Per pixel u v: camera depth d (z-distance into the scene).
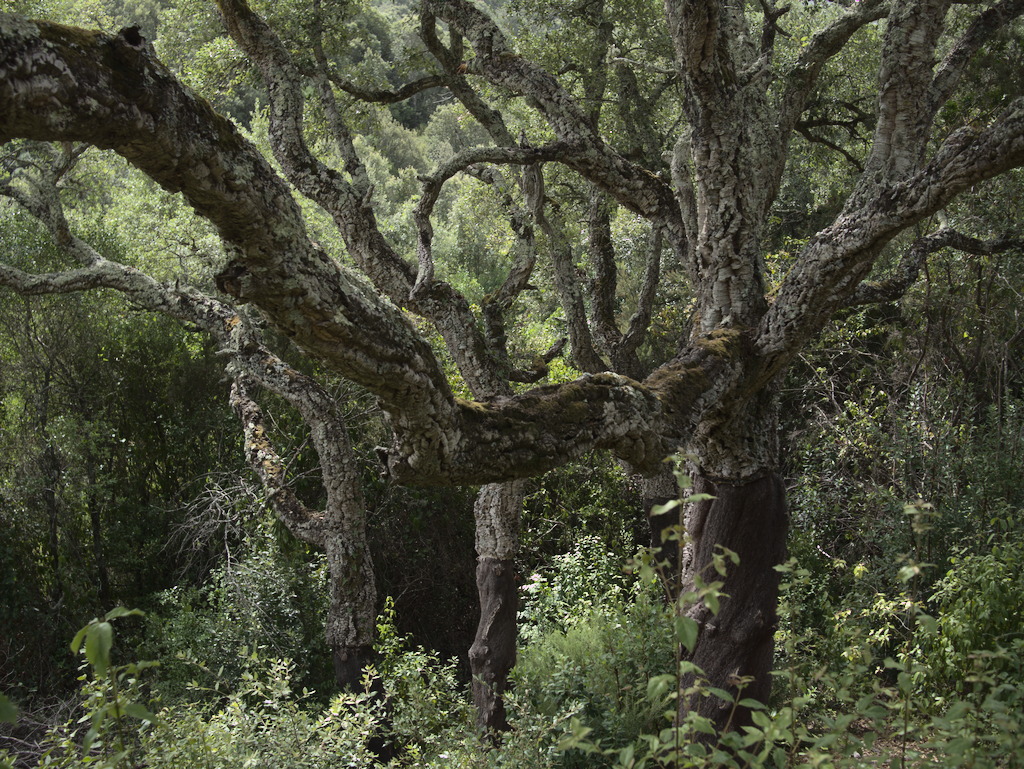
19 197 9.97
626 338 10.72
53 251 13.65
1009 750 2.33
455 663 9.27
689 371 4.63
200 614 10.98
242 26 7.03
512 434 3.58
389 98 9.09
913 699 3.89
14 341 13.52
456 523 14.35
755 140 5.71
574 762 6.57
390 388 3.03
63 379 13.79
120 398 13.97
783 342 4.86
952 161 4.05
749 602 5.41
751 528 5.45
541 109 6.22
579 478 14.41
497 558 8.45
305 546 12.16
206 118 2.46
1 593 11.91
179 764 4.84
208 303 9.29
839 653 7.18
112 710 2.28
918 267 6.48
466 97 9.09
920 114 4.72
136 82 2.24
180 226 13.24
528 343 15.13
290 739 5.57
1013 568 6.18
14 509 12.60
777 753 2.36
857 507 10.94
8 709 1.70
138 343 14.11
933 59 4.64
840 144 12.70
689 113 5.34
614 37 10.85
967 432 10.90
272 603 11.23
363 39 9.54
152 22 17.86
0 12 2.02
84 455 12.85
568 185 11.37
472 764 5.86
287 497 8.76
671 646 7.52
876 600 7.46
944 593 6.35
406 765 6.47
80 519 13.18
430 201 5.02
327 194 7.34
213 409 14.25
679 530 2.34
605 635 8.11
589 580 10.50
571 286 9.60
